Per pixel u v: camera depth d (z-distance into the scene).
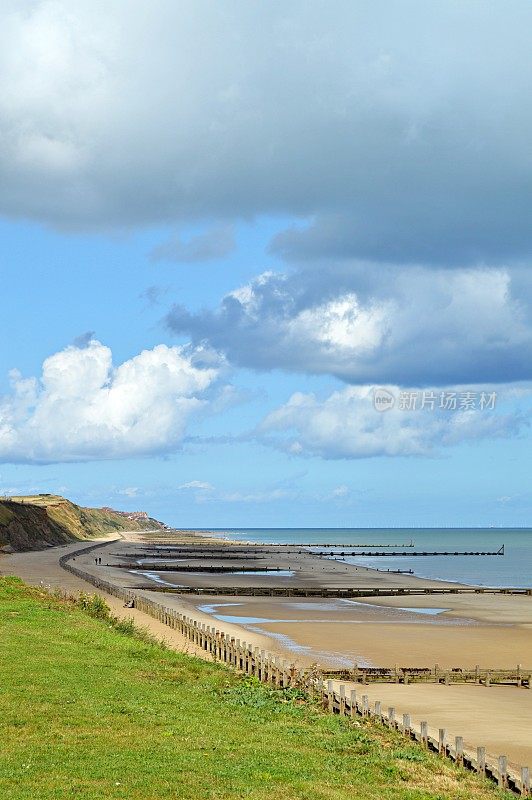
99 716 26.31
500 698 39.06
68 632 42.44
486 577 149.75
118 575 118.69
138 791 19.64
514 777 24.08
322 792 20.75
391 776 23.39
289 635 61.31
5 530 175.38
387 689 40.66
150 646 42.38
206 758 22.89
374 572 160.00
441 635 62.97
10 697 27.73
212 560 185.88
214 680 35.38
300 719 29.69
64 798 18.77
